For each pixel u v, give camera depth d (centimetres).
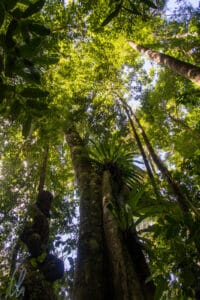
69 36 707
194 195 550
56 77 721
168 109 1030
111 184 519
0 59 120
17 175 750
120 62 1023
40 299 339
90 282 316
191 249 213
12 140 736
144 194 466
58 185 927
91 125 780
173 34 979
